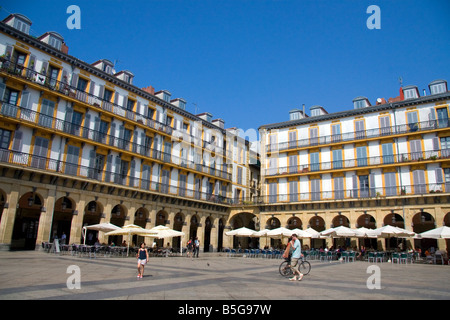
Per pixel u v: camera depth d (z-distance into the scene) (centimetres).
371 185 3816
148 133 3809
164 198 3850
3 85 2636
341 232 3033
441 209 3331
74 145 3080
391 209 3594
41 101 2881
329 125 4259
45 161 2830
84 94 3195
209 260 2694
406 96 4053
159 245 3872
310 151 4316
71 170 3006
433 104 3650
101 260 2212
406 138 3734
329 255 3111
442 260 2711
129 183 3491
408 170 3650
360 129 4034
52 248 2616
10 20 2853
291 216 4209
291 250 1462
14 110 2675
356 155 3997
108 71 3572
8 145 2670
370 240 3875
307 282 1330
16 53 2784
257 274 1628
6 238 2531
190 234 4634
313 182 4191
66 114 3034
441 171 3472
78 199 3033
